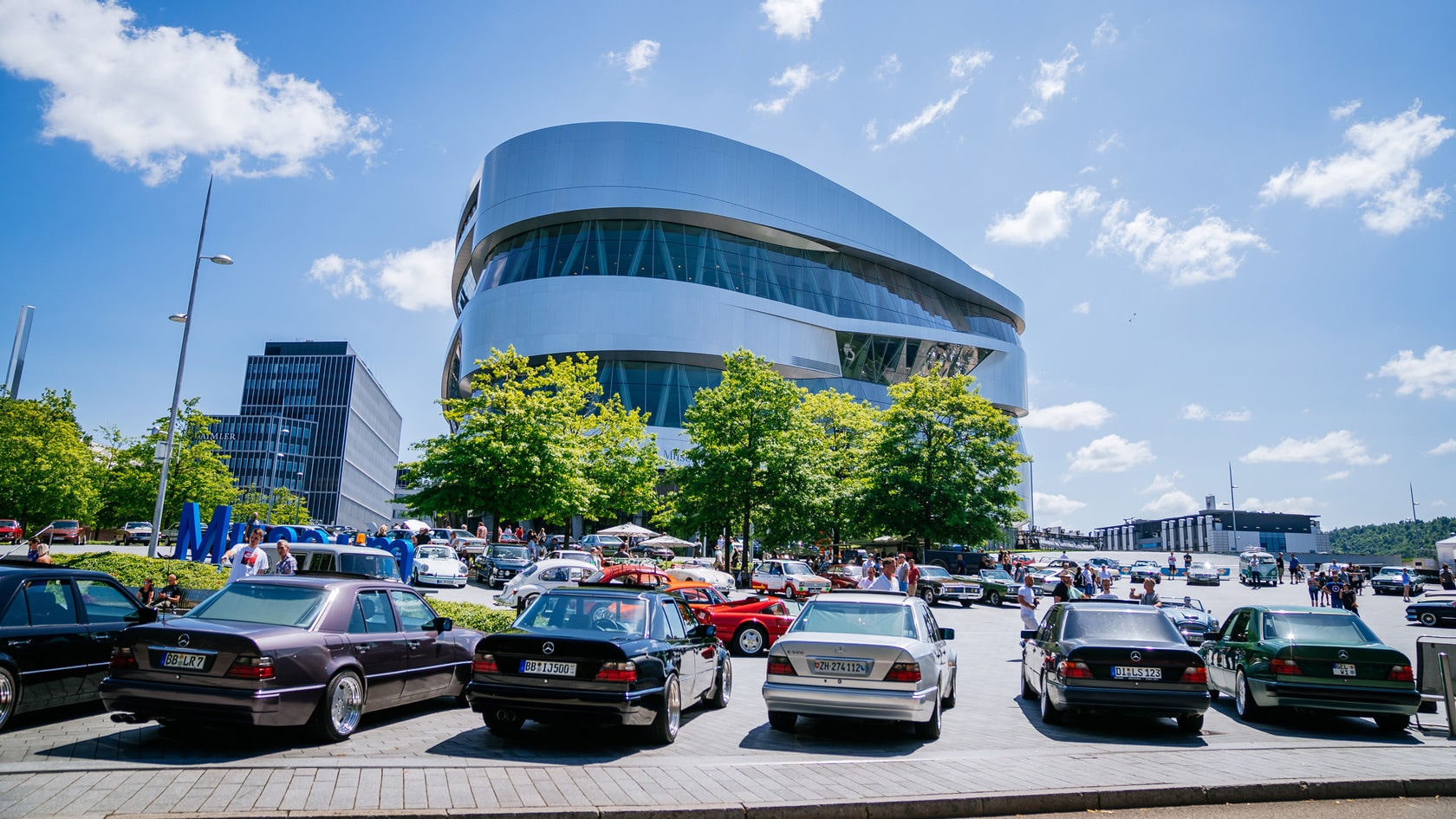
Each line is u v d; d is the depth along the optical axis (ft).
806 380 218.79
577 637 26.61
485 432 103.60
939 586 110.32
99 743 25.09
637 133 204.44
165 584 54.65
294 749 25.14
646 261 200.54
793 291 217.36
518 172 207.00
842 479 139.33
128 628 24.85
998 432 133.69
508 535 136.87
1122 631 33.94
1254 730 33.71
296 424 426.92
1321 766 25.66
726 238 214.48
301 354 455.63
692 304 197.88
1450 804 23.04
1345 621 36.55
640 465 151.43
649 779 22.21
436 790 20.17
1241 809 22.08
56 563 62.13
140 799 18.67
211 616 26.43
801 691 28.78
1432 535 560.61
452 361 255.70
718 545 158.81
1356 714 32.96
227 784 19.98
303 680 24.84
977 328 269.64
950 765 24.77
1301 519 406.62
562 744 27.37
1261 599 143.64
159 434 137.80
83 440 150.92
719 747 27.96
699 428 122.21
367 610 28.94
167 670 24.07
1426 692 34.30
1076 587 127.65
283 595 27.53
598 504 146.41
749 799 20.58
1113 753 26.99
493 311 199.62
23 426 134.51
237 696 23.43
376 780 20.86
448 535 155.02
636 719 26.07
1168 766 25.14
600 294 194.08
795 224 218.59
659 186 202.59
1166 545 473.67
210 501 142.20
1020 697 41.70
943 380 134.92
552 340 192.54
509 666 26.53
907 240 246.06
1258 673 34.91
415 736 27.89
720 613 57.47
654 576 69.97
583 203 200.95
